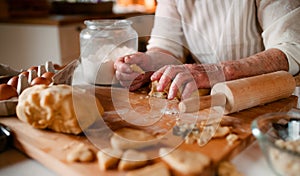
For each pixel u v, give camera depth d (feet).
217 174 1.46
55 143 1.66
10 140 1.81
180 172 1.37
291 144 1.47
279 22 2.61
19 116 1.83
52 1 6.67
